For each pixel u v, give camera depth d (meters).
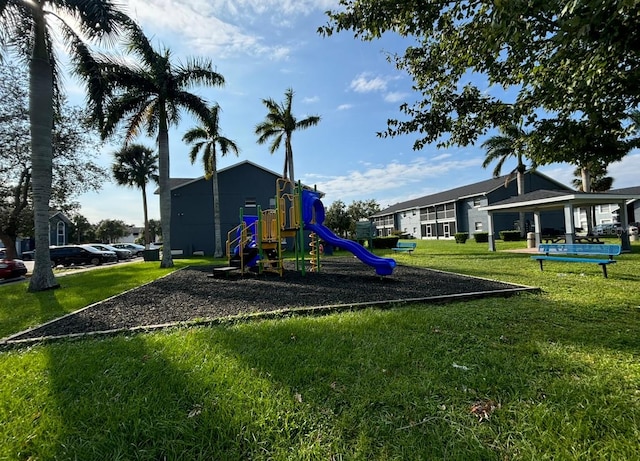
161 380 2.65
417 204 45.00
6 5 8.73
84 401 2.38
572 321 4.18
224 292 7.26
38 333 4.45
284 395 2.37
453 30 3.63
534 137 3.64
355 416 2.12
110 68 12.48
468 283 7.39
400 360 2.96
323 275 9.69
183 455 1.82
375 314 4.68
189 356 3.16
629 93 2.91
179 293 7.29
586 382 2.48
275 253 12.80
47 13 9.38
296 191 10.05
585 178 23.34
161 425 2.04
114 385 2.61
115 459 1.80
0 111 13.61
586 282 7.16
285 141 22.17
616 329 3.82
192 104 14.94
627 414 2.06
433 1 3.19
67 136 15.65
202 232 24.33
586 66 2.70
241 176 25.02
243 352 3.24
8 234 17.34
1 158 14.34
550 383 2.48
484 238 27.83
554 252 10.48
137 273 12.27
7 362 3.26
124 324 4.81
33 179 9.02
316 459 1.76
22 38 9.39
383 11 3.34
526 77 3.29
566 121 3.40
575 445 1.80
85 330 4.55
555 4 2.21
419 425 2.02
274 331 3.92
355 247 8.71
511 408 2.17
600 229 28.81
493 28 2.50
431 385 2.48
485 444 1.83
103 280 10.38
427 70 4.21
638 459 1.68
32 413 2.26
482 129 4.16
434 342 3.43
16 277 14.16
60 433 2.02
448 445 1.83
